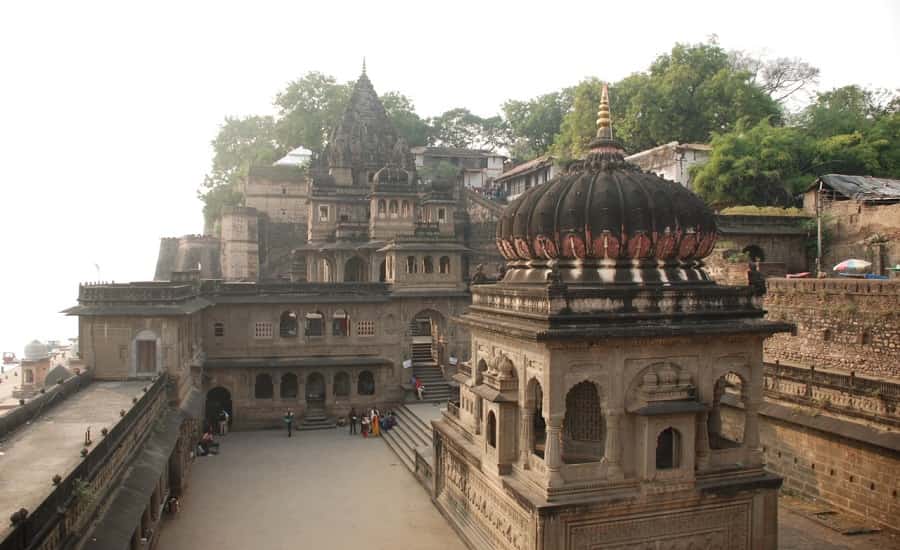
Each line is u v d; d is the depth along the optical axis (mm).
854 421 25234
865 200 41344
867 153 50219
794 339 33719
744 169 47000
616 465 19203
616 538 19062
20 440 20922
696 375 20000
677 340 19594
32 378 39812
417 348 51125
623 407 19297
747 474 20406
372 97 66250
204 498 29797
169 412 30734
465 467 25422
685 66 59250
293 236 71000
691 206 21000
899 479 23203
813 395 27188
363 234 57562
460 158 86875
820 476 26438
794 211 44625
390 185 55438
